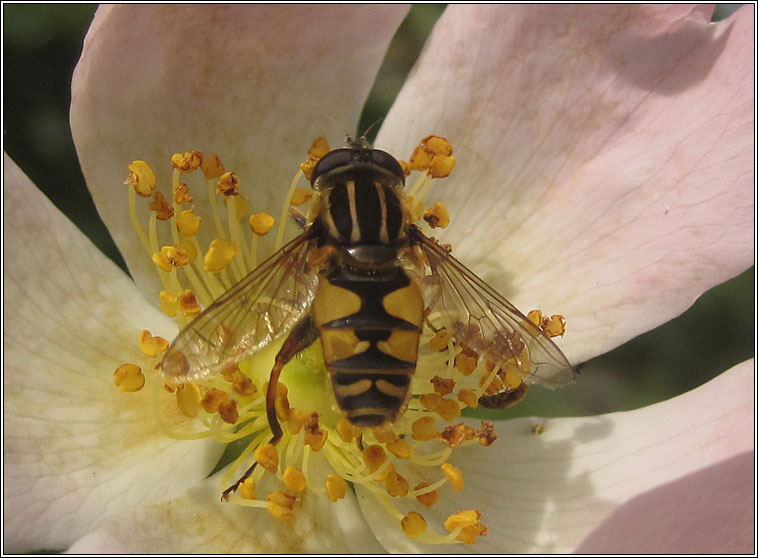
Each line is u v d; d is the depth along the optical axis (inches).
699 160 2.7
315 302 2.5
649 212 2.7
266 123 2.7
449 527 2.6
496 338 2.5
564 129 2.8
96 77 2.5
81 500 2.5
